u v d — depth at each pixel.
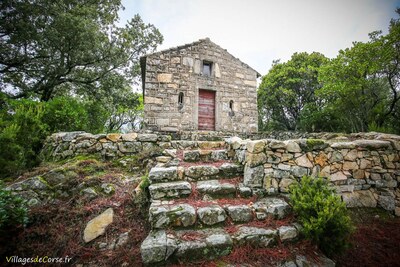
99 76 9.67
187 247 1.73
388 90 8.51
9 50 7.32
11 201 2.07
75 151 3.76
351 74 7.89
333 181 2.81
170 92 7.05
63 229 2.18
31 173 3.07
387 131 5.67
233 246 1.85
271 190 2.55
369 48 6.99
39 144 4.27
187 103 7.23
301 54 14.24
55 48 7.84
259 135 7.38
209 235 1.88
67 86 10.70
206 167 2.85
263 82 16.05
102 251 1.94
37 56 7.99
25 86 8.33
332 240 1.91
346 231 1.94
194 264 1.70
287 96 14.56
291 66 14.30
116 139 3.89
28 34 7.09
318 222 1.88
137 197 2.51
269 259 1.79
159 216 1.97
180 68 7.28
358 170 2.96
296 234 1.98
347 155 2.95
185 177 2.76
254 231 1.96
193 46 7.58
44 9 7.20
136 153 3.91
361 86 7.58
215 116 7.79
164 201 2.30
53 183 2.78
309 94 14.45
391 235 2.44
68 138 3.86
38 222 2.25
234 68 8.26
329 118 10.98
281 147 2.68
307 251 1.89
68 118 4.99
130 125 21.09
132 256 1.85
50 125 4.73
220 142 4.09
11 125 3.69
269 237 1.93
